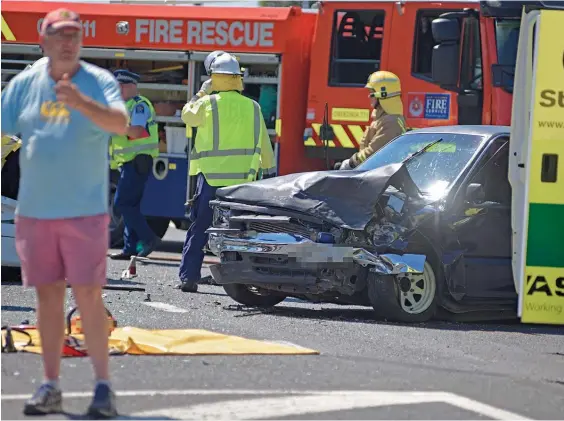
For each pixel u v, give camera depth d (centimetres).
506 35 4012
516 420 1733
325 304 3138
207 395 1777
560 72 2362
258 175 3419
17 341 2139
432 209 2781
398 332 2589
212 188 3222
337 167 4297
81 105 1548
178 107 4622
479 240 2828
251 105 3284
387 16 4231
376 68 4288
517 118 2500
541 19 2347
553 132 2366
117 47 4641
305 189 2789
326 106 4334
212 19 4519
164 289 3247
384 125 3406
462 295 2811
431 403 1806
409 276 2766
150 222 4906
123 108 1591
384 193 2770
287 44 4406
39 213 1603
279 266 2781
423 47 4197
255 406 1714
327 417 1672
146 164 4066
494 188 2911
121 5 4662
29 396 1733
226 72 3275
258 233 2817
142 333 2244
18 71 4766
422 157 2961
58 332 1647
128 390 1789
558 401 1902
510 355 2367
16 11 4741
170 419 1614
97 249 1614
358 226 2708
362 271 2766
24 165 1614
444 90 4119
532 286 2381
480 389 1955
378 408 1747
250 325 2567
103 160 1623
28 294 2920
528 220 2378
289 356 2153
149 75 4684
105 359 1628
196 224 3228
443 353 2325
